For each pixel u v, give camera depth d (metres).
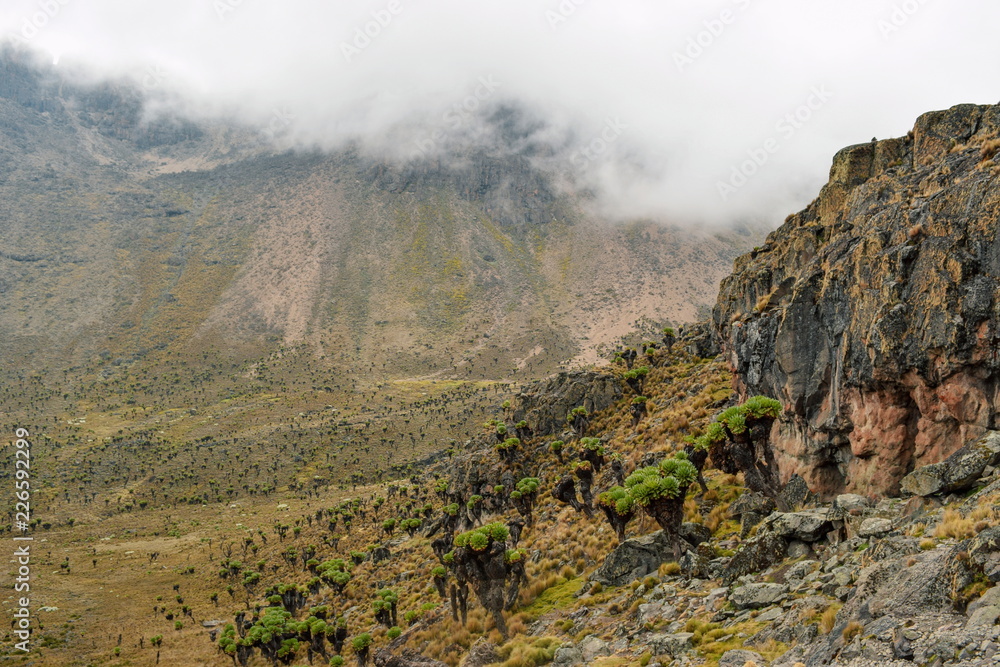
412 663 32.97
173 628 137.88
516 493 70.62
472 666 28.94
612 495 39.03
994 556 12.70
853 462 28.36
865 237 27.86
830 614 16.23
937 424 23.53
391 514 159.25
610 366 102.81
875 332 25.12
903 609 13.65
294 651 82.69
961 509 17.52
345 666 62.94
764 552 23.73
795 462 31.52
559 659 25.02
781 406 31.41
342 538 155.00
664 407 68.94
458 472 100.06
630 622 26.23
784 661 15.58
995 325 21.45
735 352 38.53
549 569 43.97
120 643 128.75
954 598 12.87
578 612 31.33
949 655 11.41
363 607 85.81
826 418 29.30
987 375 21.86
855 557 19.48
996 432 20.31
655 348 97.50
